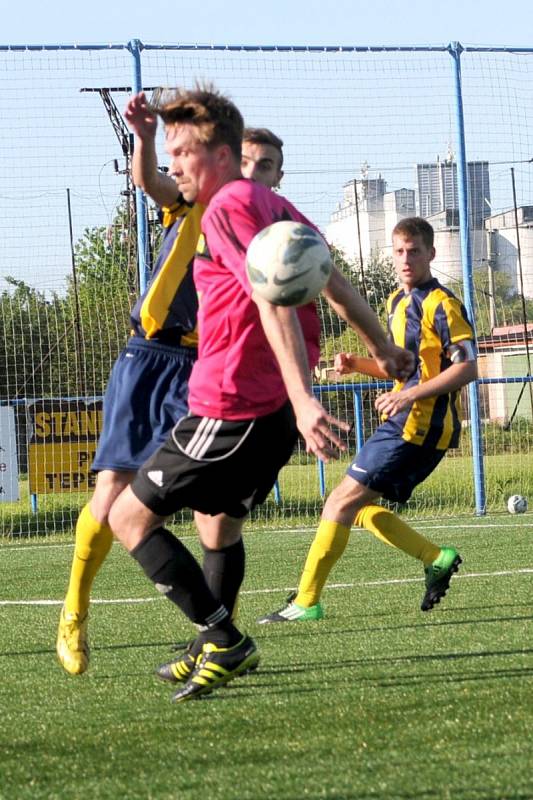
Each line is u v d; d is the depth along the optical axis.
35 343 40.78
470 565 24.67
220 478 10.87
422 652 14.63
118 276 40.62
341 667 13.80
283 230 9.51
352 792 8.55
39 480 38.72
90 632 17.45
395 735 10.29
